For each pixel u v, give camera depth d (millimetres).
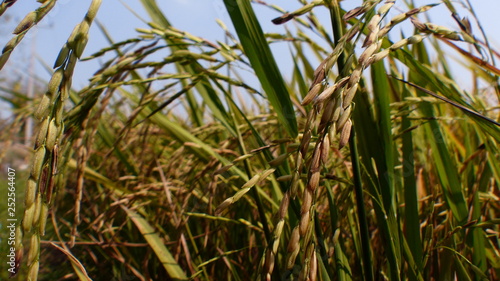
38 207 151
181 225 335
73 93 473
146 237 333
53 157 160
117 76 280
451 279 278
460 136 478
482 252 282
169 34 279
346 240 370
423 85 322
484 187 348
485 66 281
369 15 254
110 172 649
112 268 514
